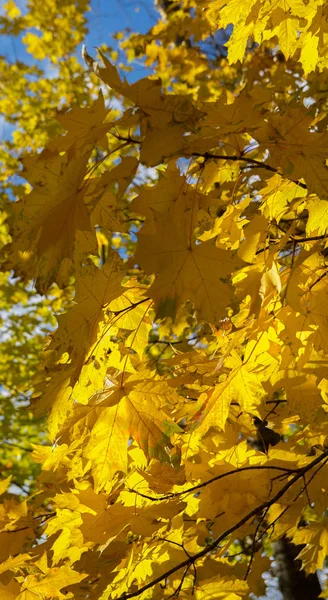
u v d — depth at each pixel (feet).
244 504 3.67
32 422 10.27
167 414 3.22
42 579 3.38
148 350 8.15
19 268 2.58
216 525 3.75
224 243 3.20
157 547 3.66
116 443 3.21
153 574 3.77
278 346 3.30
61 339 2.78
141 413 3.21
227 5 3.59
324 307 3.10
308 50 3.83
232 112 2.50
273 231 3.88
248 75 7.63
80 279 2.76
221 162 3.32
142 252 2.46
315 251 2.84
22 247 2.57
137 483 3.40
